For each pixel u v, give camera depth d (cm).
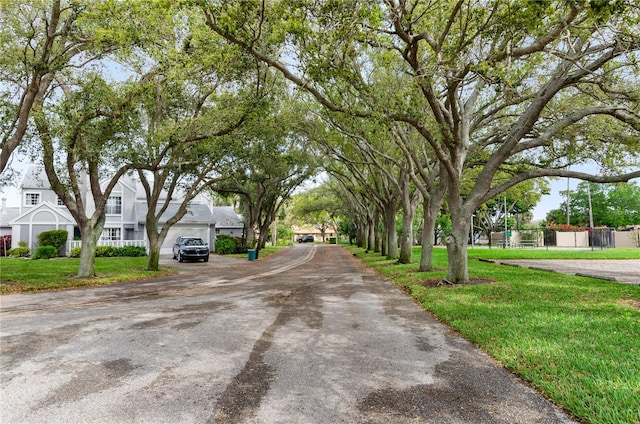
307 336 688
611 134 1250
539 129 1358
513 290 1081
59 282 1445
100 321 815
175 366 529
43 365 534
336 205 5778
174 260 2972
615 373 460
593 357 519
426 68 969
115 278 1634
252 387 455
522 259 2497
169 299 1118
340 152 2334
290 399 421
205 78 1548
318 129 1917
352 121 1437
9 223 3138
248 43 981
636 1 669
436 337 681
